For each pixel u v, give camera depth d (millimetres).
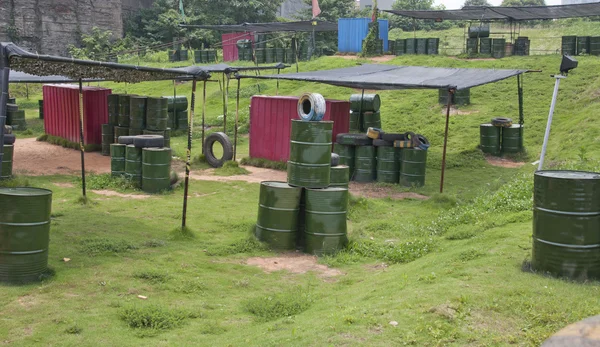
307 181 11867
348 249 11836
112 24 59125
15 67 10992
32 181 18078
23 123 31312
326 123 11867
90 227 12359
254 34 48406
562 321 6605
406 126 28312
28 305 8094
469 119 28234
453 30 58000
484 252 9617
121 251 10875
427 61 39250
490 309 7008
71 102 25484
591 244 7934
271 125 21938
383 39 45281
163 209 14914
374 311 7293
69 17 55812
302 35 51844
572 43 37000
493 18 39469
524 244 9734
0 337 7082
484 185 19047
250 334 7312
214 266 10578
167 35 60250
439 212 14906
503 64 36031
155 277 9578
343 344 6391
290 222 11867
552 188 8031
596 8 34219
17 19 52750
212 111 34500
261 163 22141
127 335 7363
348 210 14914
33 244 8969
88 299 8469
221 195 17266
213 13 59062
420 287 8156
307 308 8445
